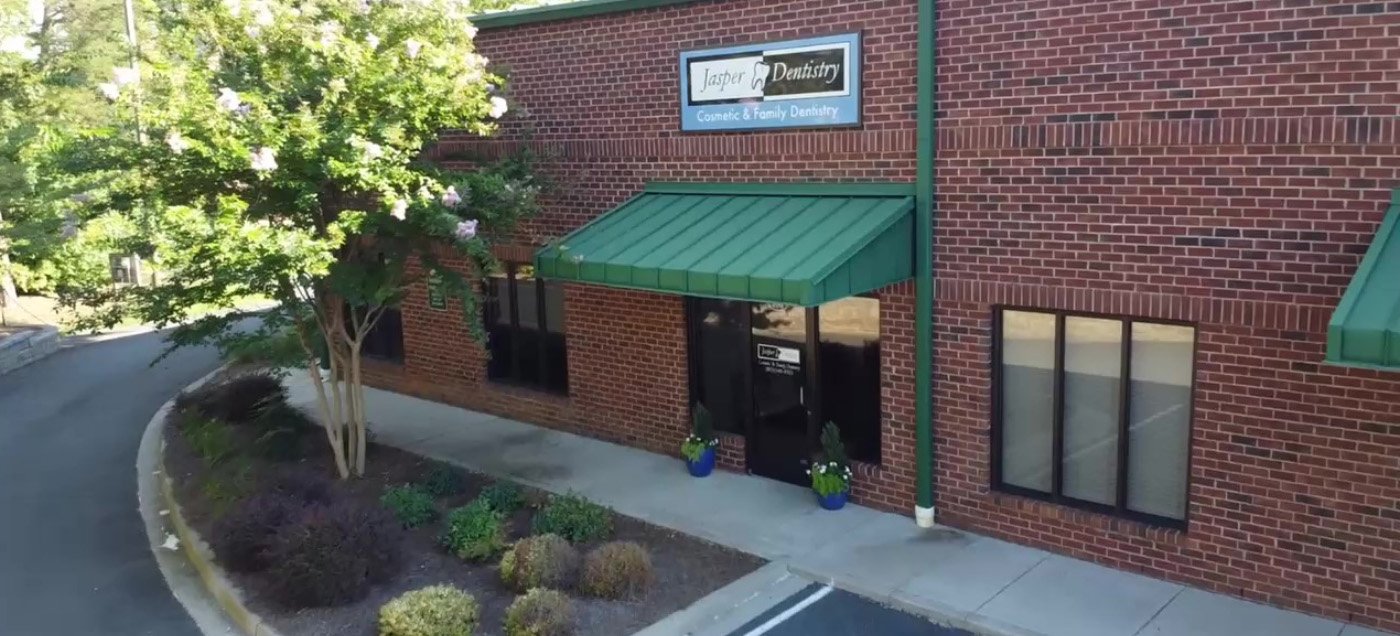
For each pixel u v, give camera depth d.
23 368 22.39
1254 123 7.96
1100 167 8.81
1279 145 7.89
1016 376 9.84
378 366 17.58
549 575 9.03
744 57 11.30
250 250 9.58
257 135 10.07
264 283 10.84
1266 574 8.41
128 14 28.08
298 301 11.64
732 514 10.89
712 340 12.41
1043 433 9.74
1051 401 9.63
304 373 18.95
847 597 9.02
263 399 15.44
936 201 9.91
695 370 12.66
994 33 9.30
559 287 14.23
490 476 12.48
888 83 10.16
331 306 12.44
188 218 9.53
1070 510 9.50
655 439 13.16
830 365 11.23
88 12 34.50
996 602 8.64
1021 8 9.10
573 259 11.12
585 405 14.00
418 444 14.04
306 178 10.77
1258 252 8.09
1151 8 8.37
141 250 10.75
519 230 14.16
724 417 12.47
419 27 11.32
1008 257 9.49
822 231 9.98
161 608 9.77
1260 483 8.33
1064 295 9.17
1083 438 9.50
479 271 11.91
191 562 10.85
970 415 9.99
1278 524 8.29
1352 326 6.57
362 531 9.38
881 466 10.78
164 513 12.56
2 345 21.98
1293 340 8.01
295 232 10.02
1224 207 8.20
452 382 16.12
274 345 13.52
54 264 24.94
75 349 24.59
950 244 9.87
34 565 10.98
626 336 13.23
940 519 10.41
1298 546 8.21
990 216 9.55
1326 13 7.57
